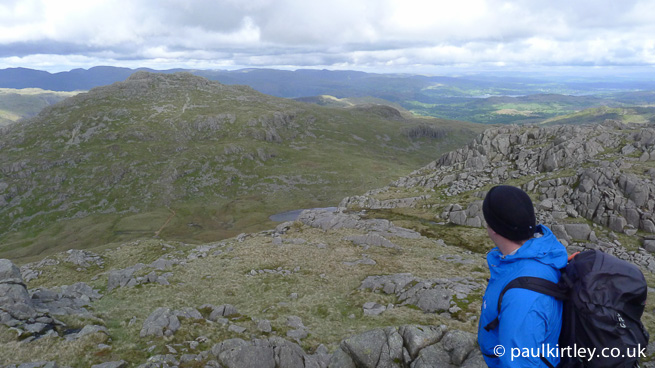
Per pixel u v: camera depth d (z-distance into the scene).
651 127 90.31
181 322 24.89
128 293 39.84
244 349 17.98
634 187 62.75
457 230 75.94
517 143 105.94
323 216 85.44
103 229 197.75
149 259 66.75
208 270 51.19
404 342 11.77
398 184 116.12
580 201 67.12
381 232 74.50
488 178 96.56
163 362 17.56
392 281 41.62
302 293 41.47
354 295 39.06
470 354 9.98
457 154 117.12
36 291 29.86
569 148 86.31
